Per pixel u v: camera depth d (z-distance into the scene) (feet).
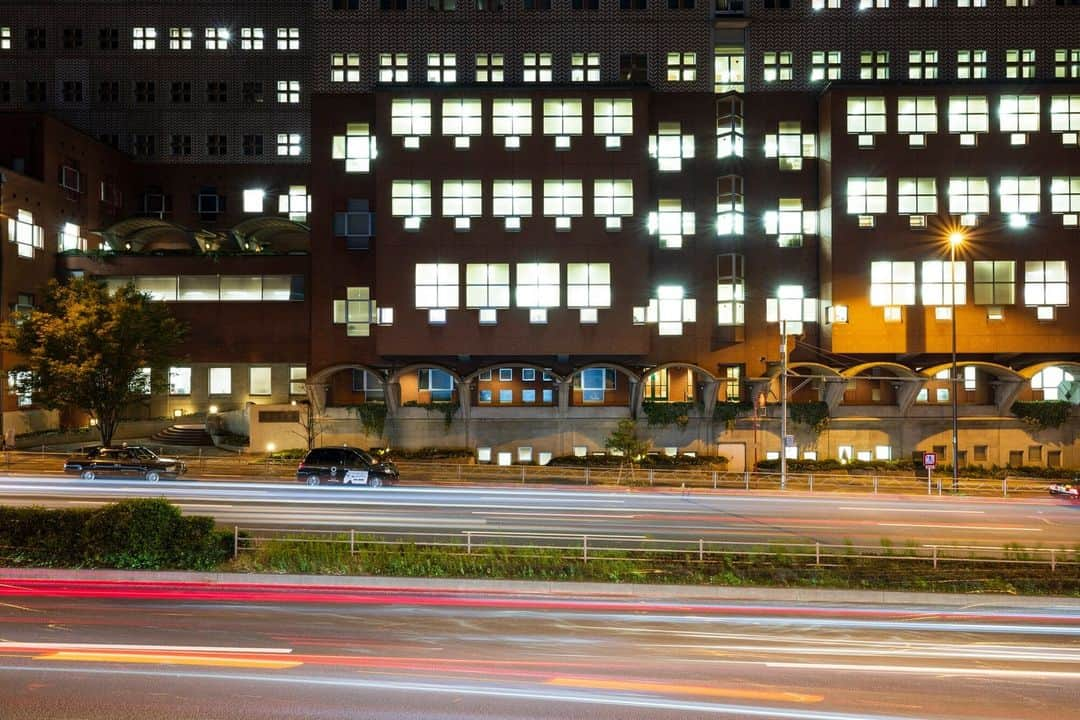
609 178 138.62
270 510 90.07
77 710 36.37
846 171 139.23
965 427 138.10
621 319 138.00
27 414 145.48
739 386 145.48
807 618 56.59
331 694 38.75
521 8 147.74
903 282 138.41
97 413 128.16
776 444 138.51
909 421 138.92
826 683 42.29
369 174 146.82
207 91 181.88
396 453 134.31
